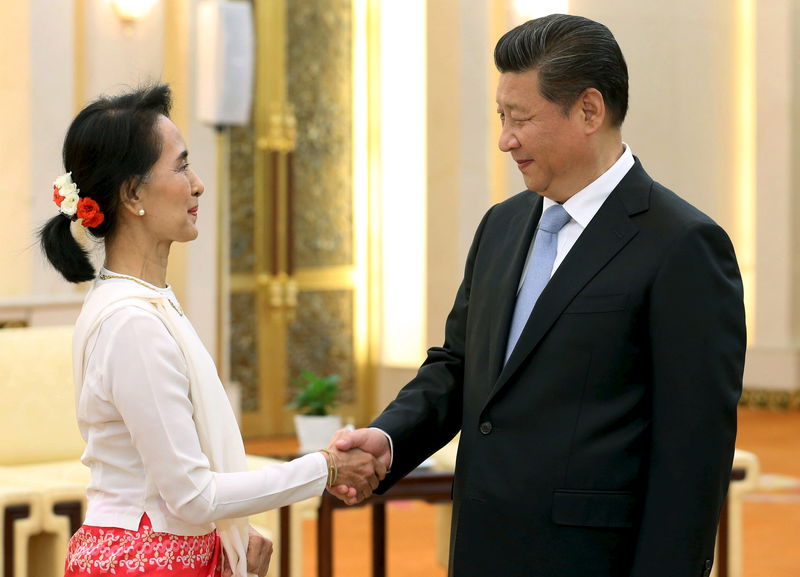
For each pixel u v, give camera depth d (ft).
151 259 8.89
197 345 8.75
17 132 29.01
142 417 8.25
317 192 36.65
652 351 8.35
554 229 8.98
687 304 8.25
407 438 9.69
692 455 8.09
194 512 8.36
